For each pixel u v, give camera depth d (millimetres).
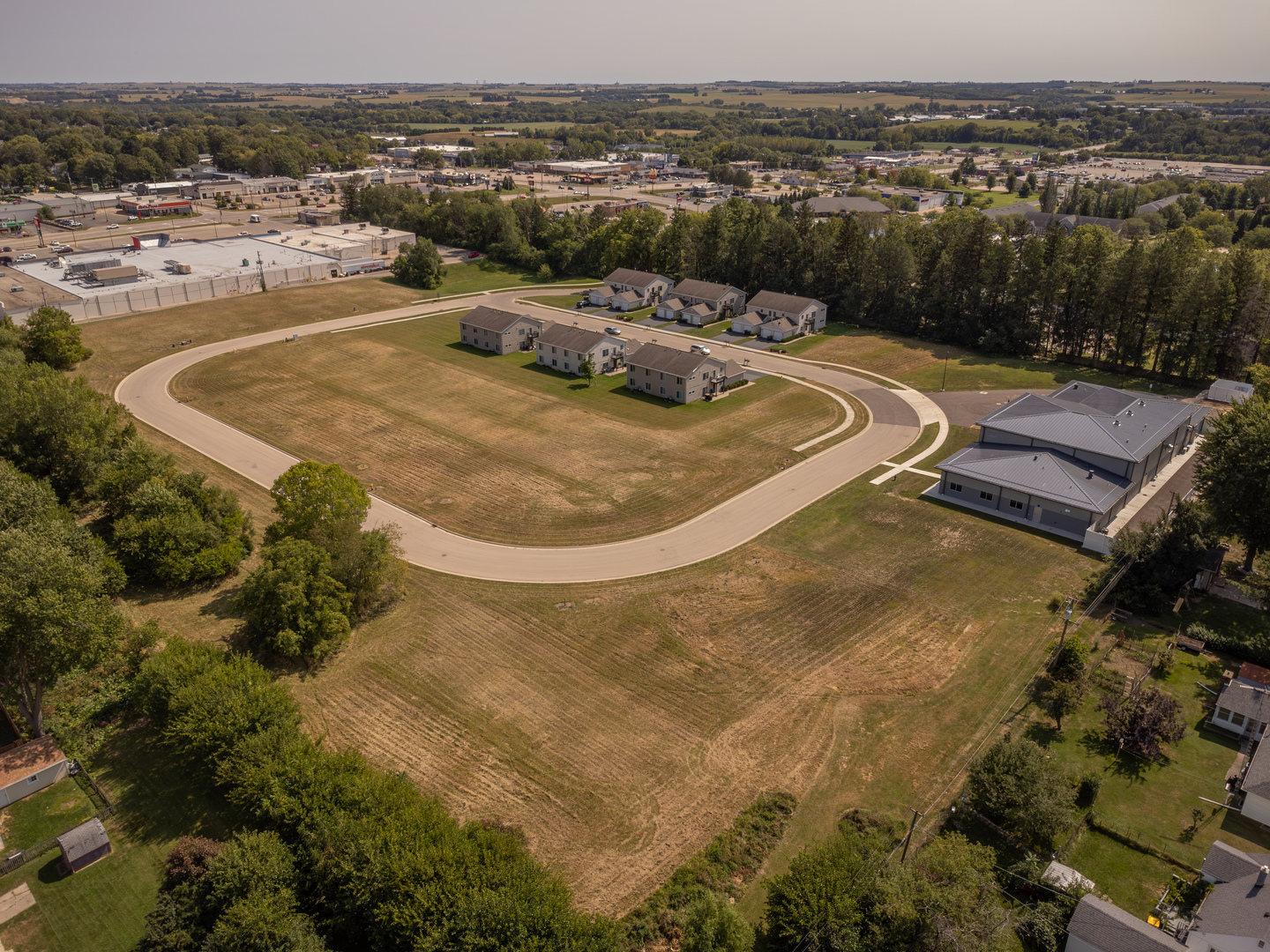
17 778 47531
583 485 87750
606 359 124812
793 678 57781
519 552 74938
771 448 97625
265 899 37781
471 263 194500
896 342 140375
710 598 67688
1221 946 36312
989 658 59750
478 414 107438
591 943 35812
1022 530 78562
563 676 58094
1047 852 43469
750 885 42062
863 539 77188
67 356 118750
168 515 70125
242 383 117562
